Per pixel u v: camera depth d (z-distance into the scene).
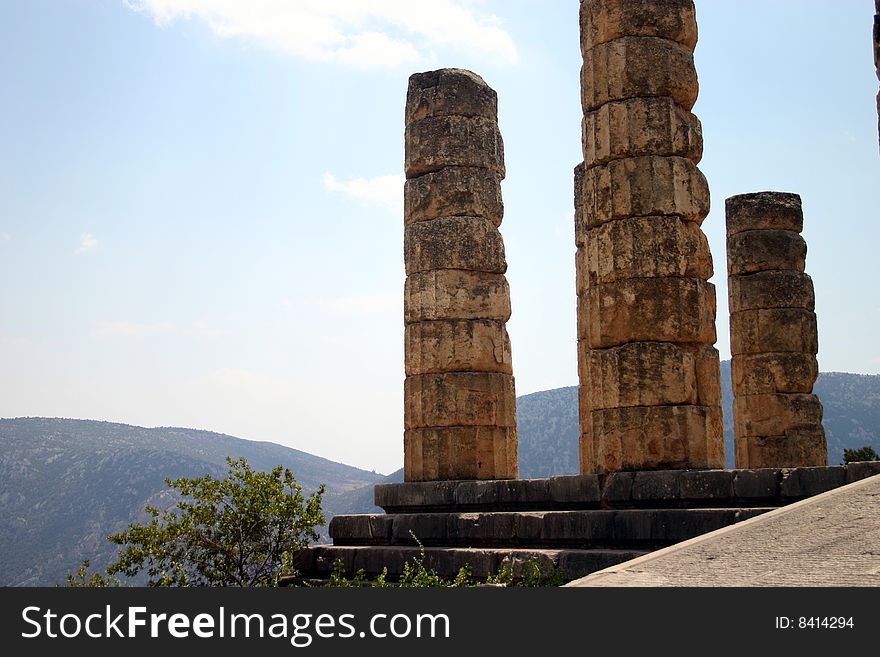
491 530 15.92
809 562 7.19
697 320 15.88
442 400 19.08
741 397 25.05
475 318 19.44
